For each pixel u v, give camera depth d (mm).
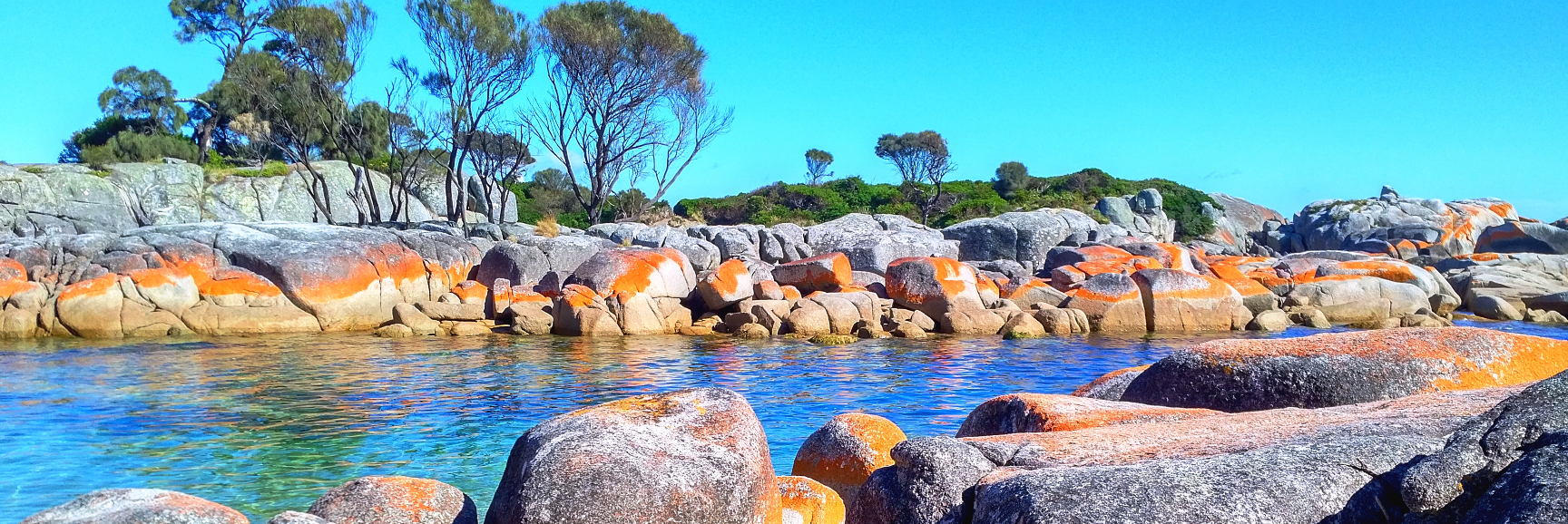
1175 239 56344
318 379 15711
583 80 40188
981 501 4684
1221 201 67250
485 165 42156
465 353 19719
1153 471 4375
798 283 27812
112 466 9625
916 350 20719
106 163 41188
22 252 23094
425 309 24562
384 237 26562
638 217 42469
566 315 24266
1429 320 28016
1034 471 4703
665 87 40969
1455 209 52594
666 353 20031
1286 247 56812
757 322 24359
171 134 48312
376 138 50031
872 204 57375
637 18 39844
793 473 7004
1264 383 6965
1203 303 26281
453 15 36500
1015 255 37406
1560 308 30266
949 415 12758
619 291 24938
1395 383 6723
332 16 36875
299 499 8578
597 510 4703
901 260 26812
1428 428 4816
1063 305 26578
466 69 37281
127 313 22234
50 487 8812
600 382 15742
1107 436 5473
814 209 55562
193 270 23328
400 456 10250
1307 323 27484
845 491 6605
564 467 4859
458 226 36219
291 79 38406
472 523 5457
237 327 23172
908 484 5277
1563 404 4133
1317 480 4234
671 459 5016
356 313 24562
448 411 12945
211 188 42219
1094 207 54531
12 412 12398
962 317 24703
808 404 13570
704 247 33469
